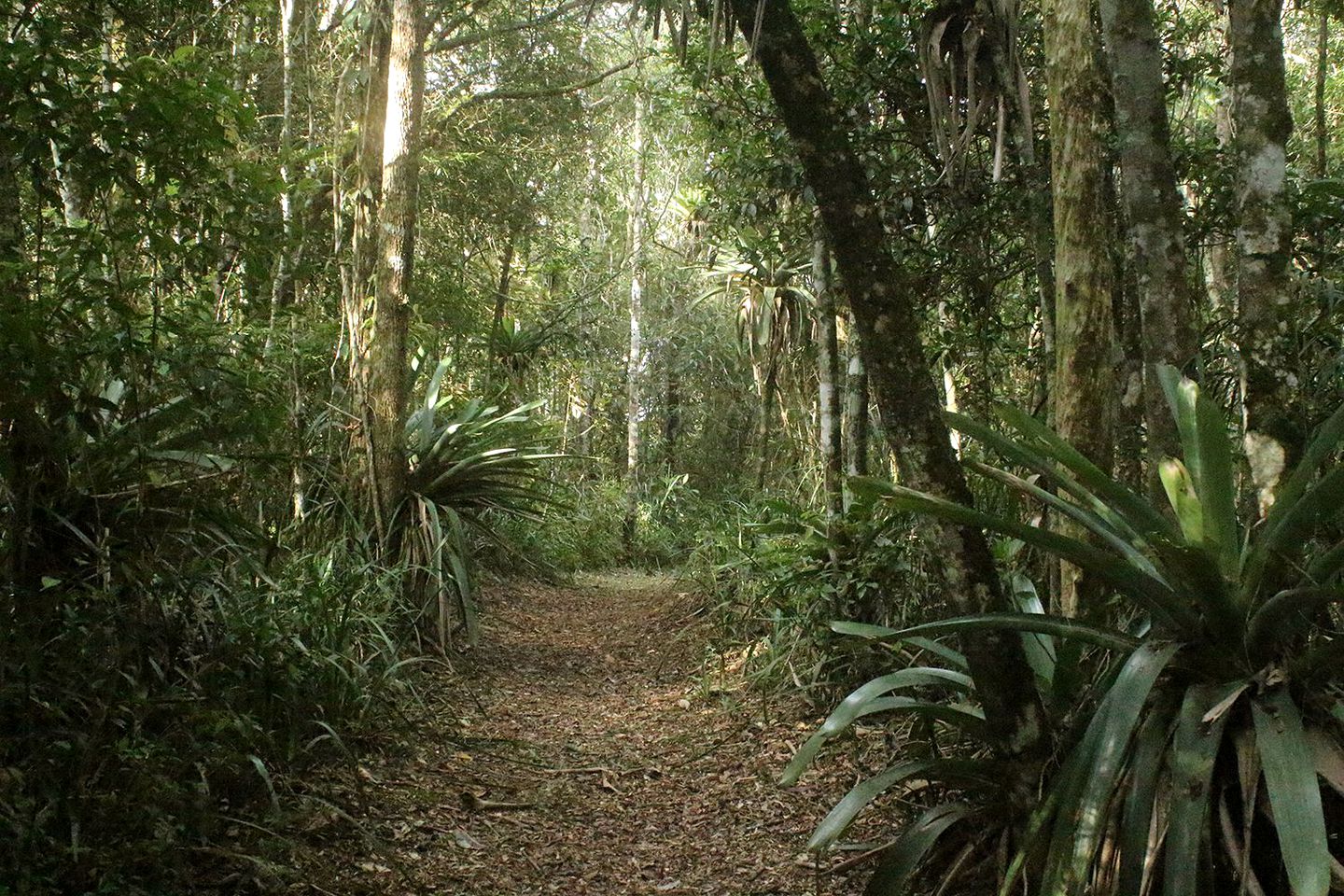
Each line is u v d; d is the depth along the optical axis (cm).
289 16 738
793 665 636
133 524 398
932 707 330
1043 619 291
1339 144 1155
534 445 991
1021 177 650
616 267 2111
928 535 309
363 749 519
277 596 516
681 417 2364
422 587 771
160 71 332
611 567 1702
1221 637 278
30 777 309
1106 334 405
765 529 670
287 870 350
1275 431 339
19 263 330
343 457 769
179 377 395
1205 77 935
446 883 391
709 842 443
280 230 395
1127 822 260
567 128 1444
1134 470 517
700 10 347
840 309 763
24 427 348
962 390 928
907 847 311
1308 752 246
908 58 689
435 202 1373
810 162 299
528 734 623
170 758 353
